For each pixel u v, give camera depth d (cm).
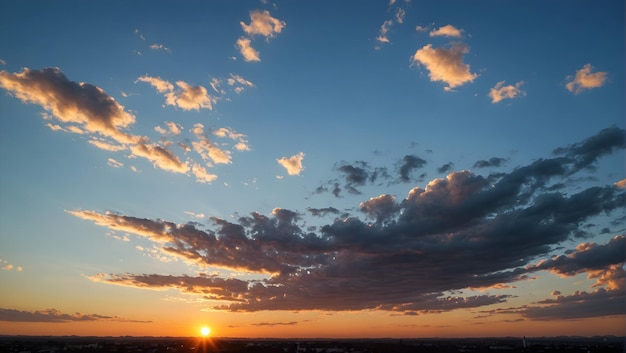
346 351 18575
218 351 17500
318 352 18112
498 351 16512
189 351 17450
